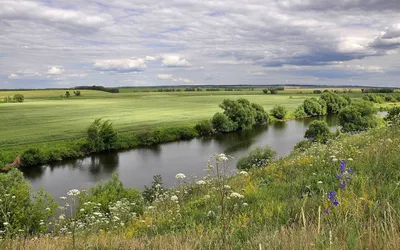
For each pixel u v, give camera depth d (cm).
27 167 5247
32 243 643
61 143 6525
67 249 578
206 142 7162
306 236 359
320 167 1008
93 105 15438
